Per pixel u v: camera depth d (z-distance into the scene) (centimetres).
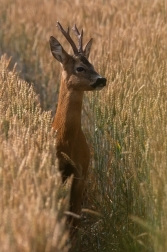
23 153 1328
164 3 2998
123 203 1597
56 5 3559
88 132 1856
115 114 1750
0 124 1495
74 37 2889
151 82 1916
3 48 3209
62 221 1106
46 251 1023
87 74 1614
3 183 1194
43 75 2608
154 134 1481
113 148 1644
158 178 1323
